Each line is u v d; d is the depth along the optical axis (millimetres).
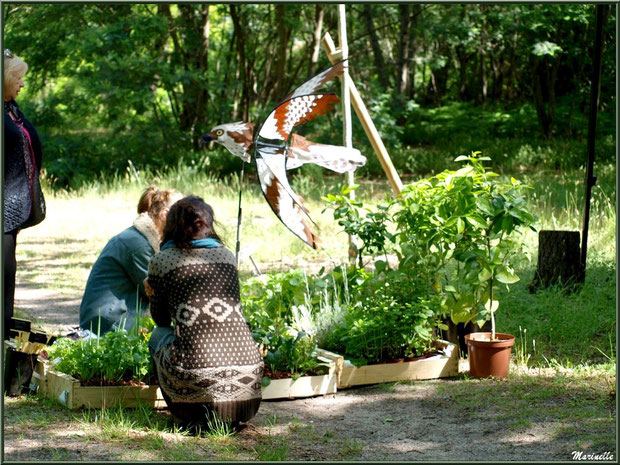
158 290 3863
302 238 4461
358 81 20016
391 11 23500
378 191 14914
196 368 3719
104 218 12500
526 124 22875
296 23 21281
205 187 14594
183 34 20594
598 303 6258
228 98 22469
